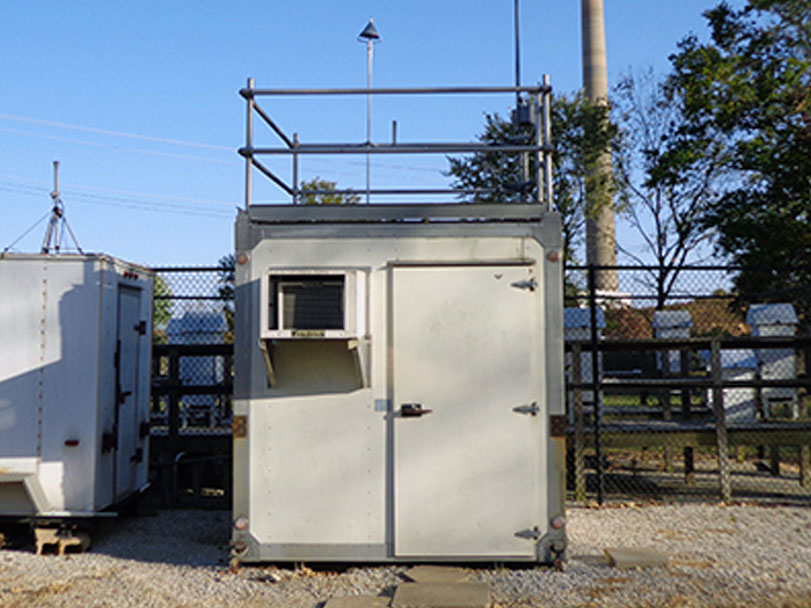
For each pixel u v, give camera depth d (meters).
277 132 7.48
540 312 6.10
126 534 7.78
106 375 7.33
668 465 11.54
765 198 25.80
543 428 6.04
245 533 6.07
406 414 6.04
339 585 5.74
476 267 6.12
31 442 7.10
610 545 6.87
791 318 10.96
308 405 6.10
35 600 5.59
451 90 6.84
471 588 5.48
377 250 6.15
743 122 26.70
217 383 10.86
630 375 12.34
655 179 28.84
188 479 10.78
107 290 7.37
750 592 5.45
